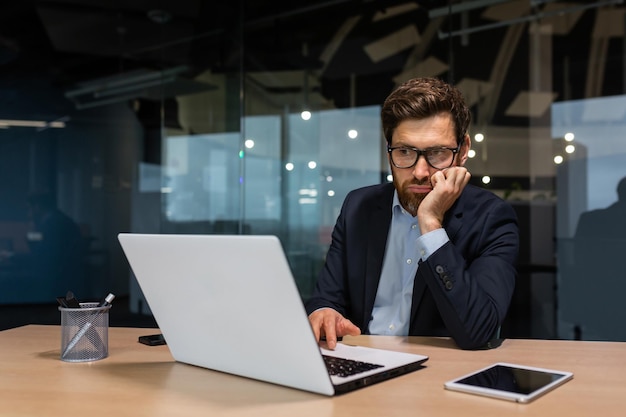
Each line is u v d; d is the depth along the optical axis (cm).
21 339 125
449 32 452
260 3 545
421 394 78
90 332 103
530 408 71
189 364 99
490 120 436
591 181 414
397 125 128
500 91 436
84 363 101
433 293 112
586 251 412
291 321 75
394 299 144
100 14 605
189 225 563
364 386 82
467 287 110
